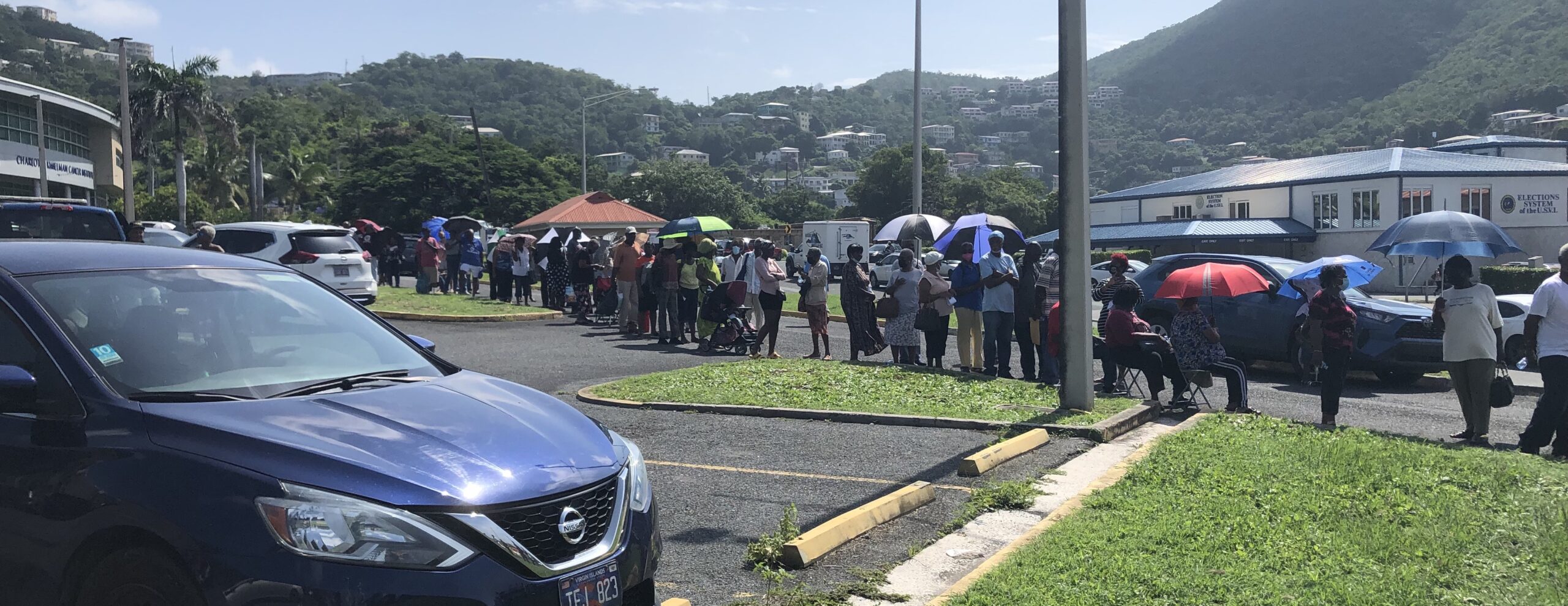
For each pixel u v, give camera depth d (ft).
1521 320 52.49
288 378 14.38
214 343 14.61
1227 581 16.57
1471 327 32.48
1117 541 18.88
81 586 12.09
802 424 31.99
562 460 12.94
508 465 12.37
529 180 221.87
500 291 78.84
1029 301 43.29
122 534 11.69
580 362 47.93
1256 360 54.19
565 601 11.99
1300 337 34.12
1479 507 21.48
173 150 262.88
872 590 16.88
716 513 21.62
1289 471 24.56
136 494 11.51
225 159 255.70
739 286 51.93
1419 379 48.14
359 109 517.96
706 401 35.22
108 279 14.82
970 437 29.89
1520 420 38.22
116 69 617.21
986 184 359.87
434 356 17.01
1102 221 188.75
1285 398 42.37
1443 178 138.82
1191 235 154.71
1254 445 27.73
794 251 161.38
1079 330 33.71
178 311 14.85
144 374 13.38
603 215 139.33
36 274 14.29
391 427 12.69
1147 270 56.13
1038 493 23.35
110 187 171.53
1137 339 36.09
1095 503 21.71
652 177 404.36
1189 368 35.60
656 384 38.93
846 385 38.83
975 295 45.55
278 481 11.26
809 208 440.04
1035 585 16.52
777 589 16.94
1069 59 33.35
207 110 194.59
